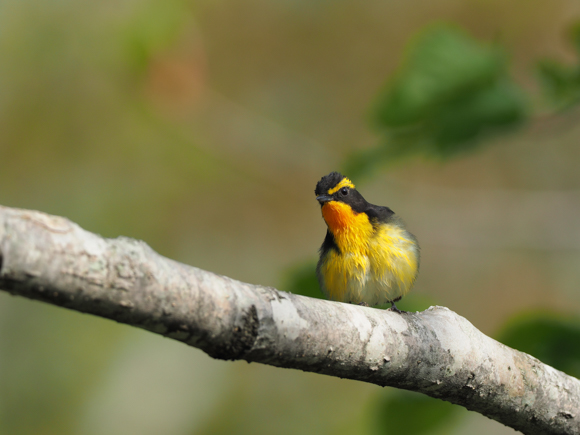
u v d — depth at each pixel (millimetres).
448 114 6508
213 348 3746
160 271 3469
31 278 3098
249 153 14508
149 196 14836
